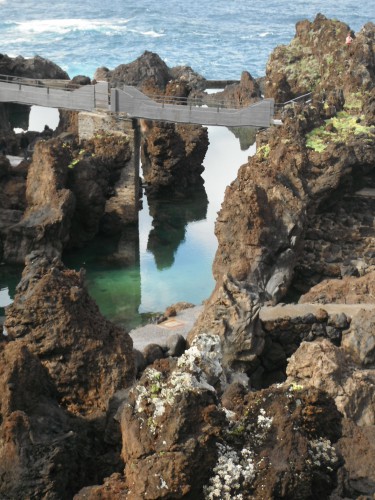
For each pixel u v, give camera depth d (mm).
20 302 24781
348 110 66625
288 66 85875
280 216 47781
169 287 58656
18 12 199375
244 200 46750
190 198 77750
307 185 53031
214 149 90750
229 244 46812
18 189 63594
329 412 18359
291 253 47062
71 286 25203
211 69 146500
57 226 60031
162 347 32406
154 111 69000
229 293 31047
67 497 17844
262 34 183875
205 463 15914
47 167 62062
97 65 150375
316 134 59750
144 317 53781
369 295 36188
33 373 19438
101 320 25125
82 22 189000
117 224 68875
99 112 70250
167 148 76125
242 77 90062
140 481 15797
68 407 23469
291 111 62031
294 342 31156
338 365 23594
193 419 16062
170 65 149625
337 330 31219
